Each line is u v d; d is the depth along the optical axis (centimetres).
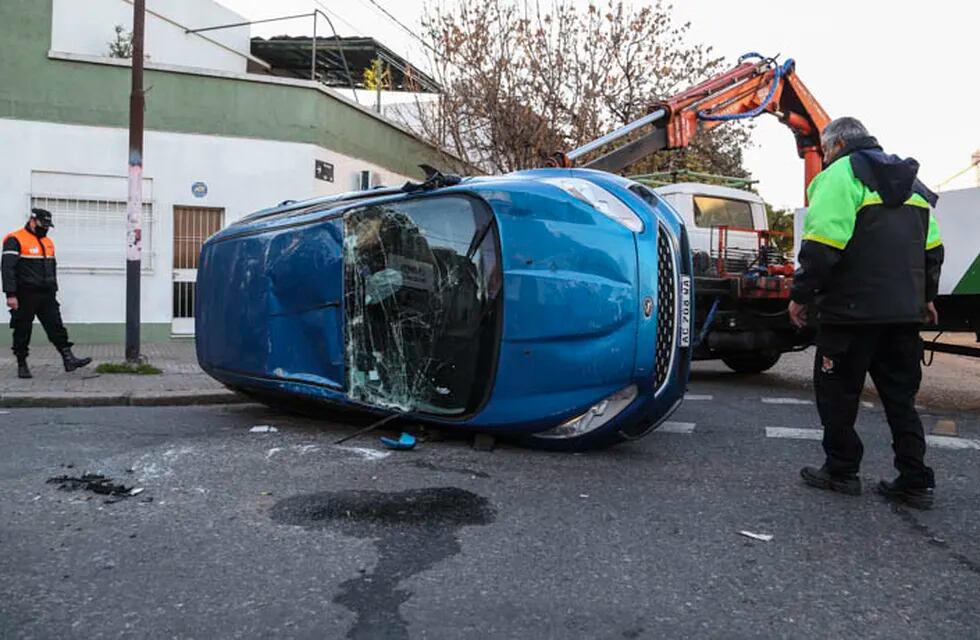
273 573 315
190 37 1703
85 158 1205
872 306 396
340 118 1383
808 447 550
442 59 1572
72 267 1202
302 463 489
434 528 369
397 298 541
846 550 347
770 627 274
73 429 605
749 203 1032
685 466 491
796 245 850
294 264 595
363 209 563
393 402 545
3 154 1170
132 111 894
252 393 676
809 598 298
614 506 405
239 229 673
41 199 1188
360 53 2036
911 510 405
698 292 834
